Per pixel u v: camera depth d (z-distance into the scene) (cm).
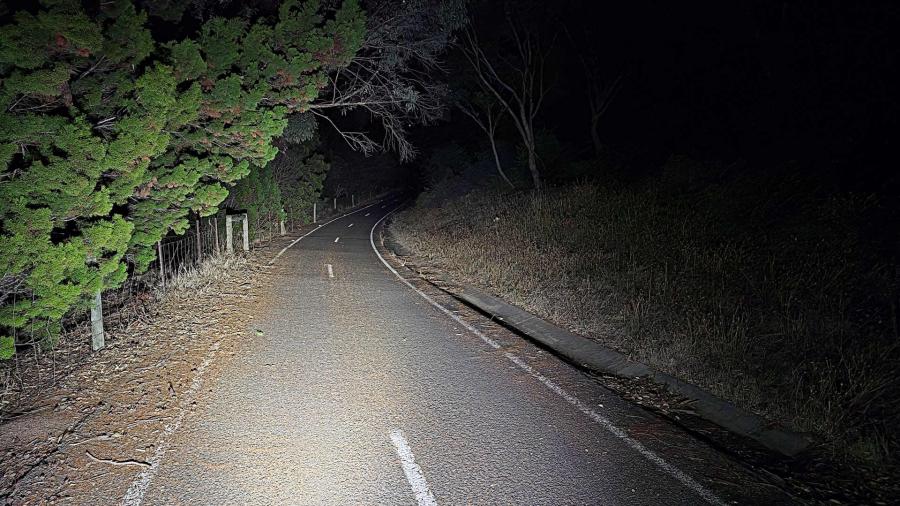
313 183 3522
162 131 832
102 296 1071
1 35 569
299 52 1038
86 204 643
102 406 565
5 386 614
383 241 2467
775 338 738
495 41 2175
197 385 623
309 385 631
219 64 904
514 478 446
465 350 790
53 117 610
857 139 1268
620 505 414
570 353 830
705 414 611
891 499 455
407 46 1511
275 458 464
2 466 455
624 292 1005
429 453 481
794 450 534
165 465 450
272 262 1672
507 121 2741
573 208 1675
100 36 633
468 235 1883
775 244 1034
